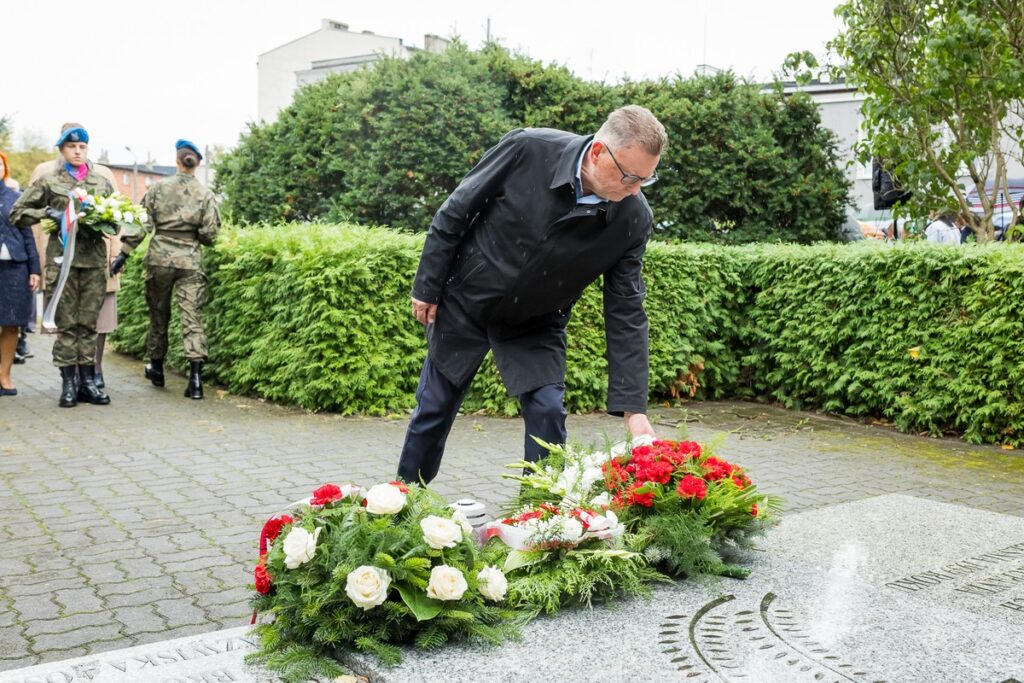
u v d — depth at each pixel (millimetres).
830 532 3438
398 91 10922
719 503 3000
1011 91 9297
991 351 7707
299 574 2395
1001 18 9250
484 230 3566
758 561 3082
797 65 10453
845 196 12109
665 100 11648
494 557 2754
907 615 2557
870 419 8828
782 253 9547
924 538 3355
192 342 8672
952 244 8320
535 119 11031
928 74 9516
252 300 8672
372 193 10828
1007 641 2377
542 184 3385
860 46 9750
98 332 8859
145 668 2207
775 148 11648
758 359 9719
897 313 8398
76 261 7906
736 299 9961
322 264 7949
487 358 8375
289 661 2223
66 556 4227
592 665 2211
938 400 8008
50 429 7141
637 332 3553
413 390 8367
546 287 3553
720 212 11922
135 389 9188
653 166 3133
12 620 3492
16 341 8680
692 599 2695
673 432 8008
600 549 2738
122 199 8141
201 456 6359
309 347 7941
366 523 2455
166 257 8594
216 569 4102
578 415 8727
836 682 2117
